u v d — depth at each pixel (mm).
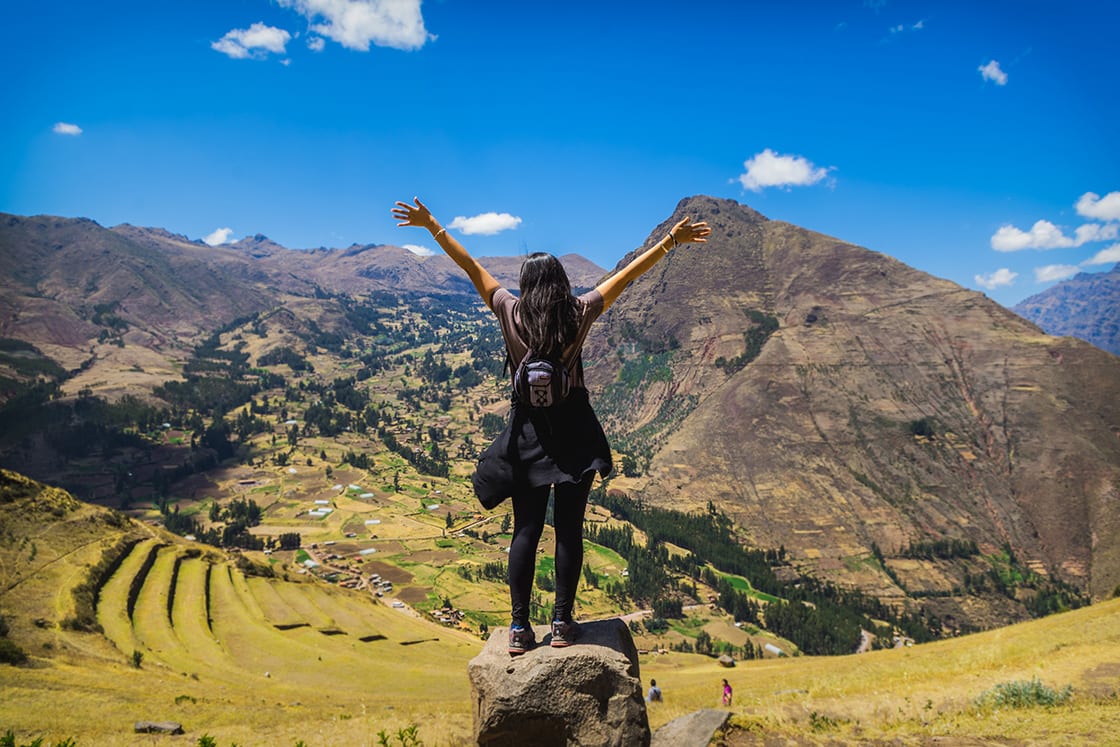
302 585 111750
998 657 21703
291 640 79938
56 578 72438
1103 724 8367
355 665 74250
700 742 7840
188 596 85312
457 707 34656
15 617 59250
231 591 92750
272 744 19609
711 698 31375
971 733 8547
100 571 78250
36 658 45375
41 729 24641
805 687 24922
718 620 191125
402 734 6566
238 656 72125
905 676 20562
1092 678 15711
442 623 147875
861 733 8938
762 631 186375
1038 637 26172
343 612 103250
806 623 189750
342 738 18188
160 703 33969
